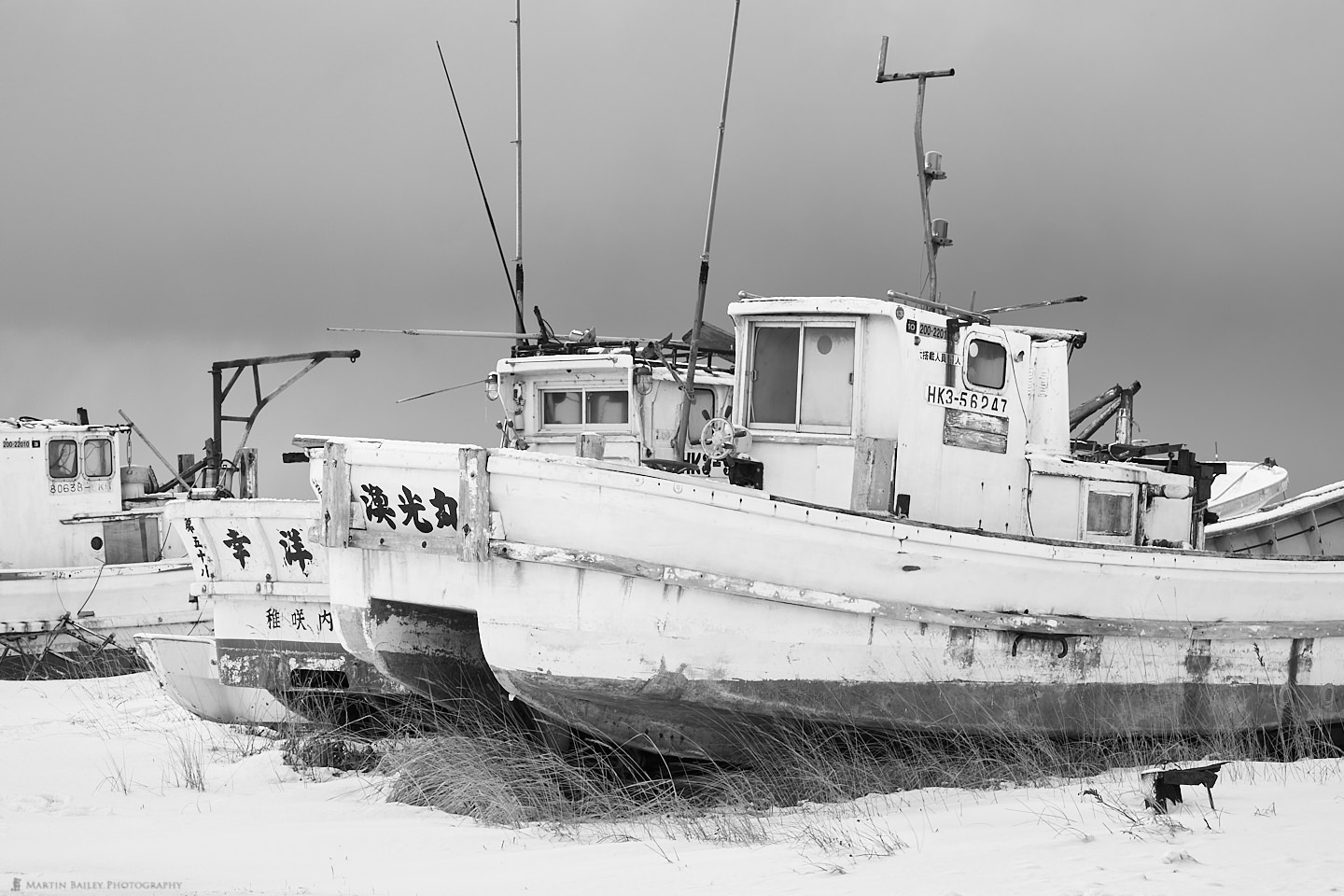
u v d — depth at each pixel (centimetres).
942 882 661
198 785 1145
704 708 1026
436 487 1016
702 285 1169
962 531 1062
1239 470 2322
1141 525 1296
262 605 1382
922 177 1312
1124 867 667
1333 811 802
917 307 1161
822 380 1152
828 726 1056
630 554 980
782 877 700
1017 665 1112
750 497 992
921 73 1318
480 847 872
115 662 2128
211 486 2155
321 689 1344
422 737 1196
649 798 1045
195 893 715
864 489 1115
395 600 1072
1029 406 1252
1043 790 971
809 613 1030
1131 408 1565
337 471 1061
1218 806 823
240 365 2161
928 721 1082
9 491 2186
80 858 830
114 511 2270
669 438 1534
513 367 1532
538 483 984
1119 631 1148
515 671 1011
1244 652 1220
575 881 726
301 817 1005
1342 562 1248
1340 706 1270
